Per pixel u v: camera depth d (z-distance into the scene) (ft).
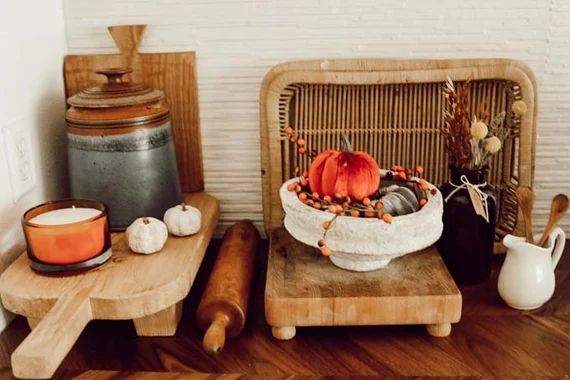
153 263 2.94
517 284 3.02
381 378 2.62
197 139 3.75
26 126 3.20
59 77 3.59
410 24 3.53
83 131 3.11
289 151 3.64
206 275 3.53
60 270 2.82
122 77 3.53
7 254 3.03
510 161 3.59
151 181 3.23
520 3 3.47
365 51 3.59
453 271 3.31
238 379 2.64
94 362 2.77
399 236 2.74
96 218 2.85
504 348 2.81
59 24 3.58
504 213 3.66
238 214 3.95
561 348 2.80
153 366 2.73
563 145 3.73
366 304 2.79
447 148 3.22
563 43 3.53
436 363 2.71
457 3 3.48
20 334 2.98
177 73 3.62
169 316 2.92
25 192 3.20
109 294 2.68
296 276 2.99
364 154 2.92
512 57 3.57
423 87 3.53
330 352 2.81
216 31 3.59
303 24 3.55
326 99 3.58
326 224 2.72
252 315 3.12
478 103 3.54
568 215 3.84
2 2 2.96
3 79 2.97
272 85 3.45
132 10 3.57
